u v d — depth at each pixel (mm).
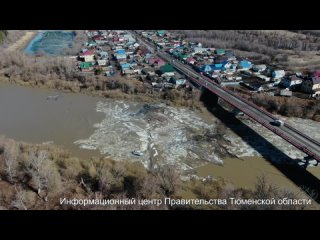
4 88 107750
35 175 52656
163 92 98875
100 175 54656
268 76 111375
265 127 75750
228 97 90750
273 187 54906
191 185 58594
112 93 100562
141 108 91875
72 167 58281
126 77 110562
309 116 85625
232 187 55312
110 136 76000
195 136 76750
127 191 53594
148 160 66562
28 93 104000
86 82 106938
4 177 55719
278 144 73438
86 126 81188
